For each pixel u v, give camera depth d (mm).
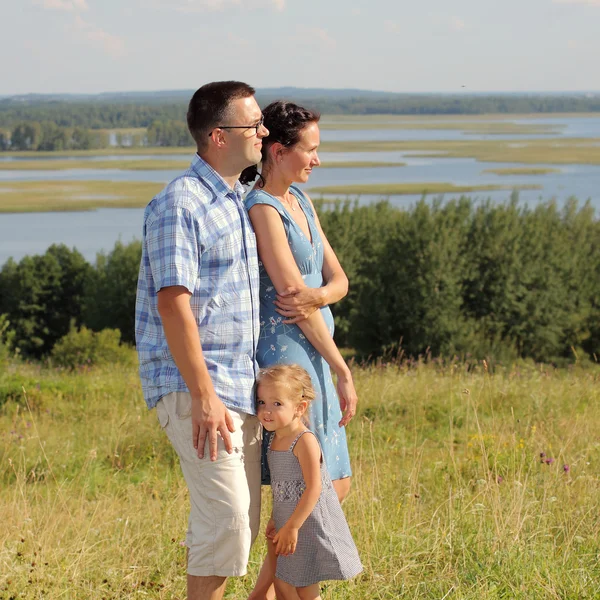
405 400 11883
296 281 4398
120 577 5055
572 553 5070
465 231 46250
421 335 42844
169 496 7188
